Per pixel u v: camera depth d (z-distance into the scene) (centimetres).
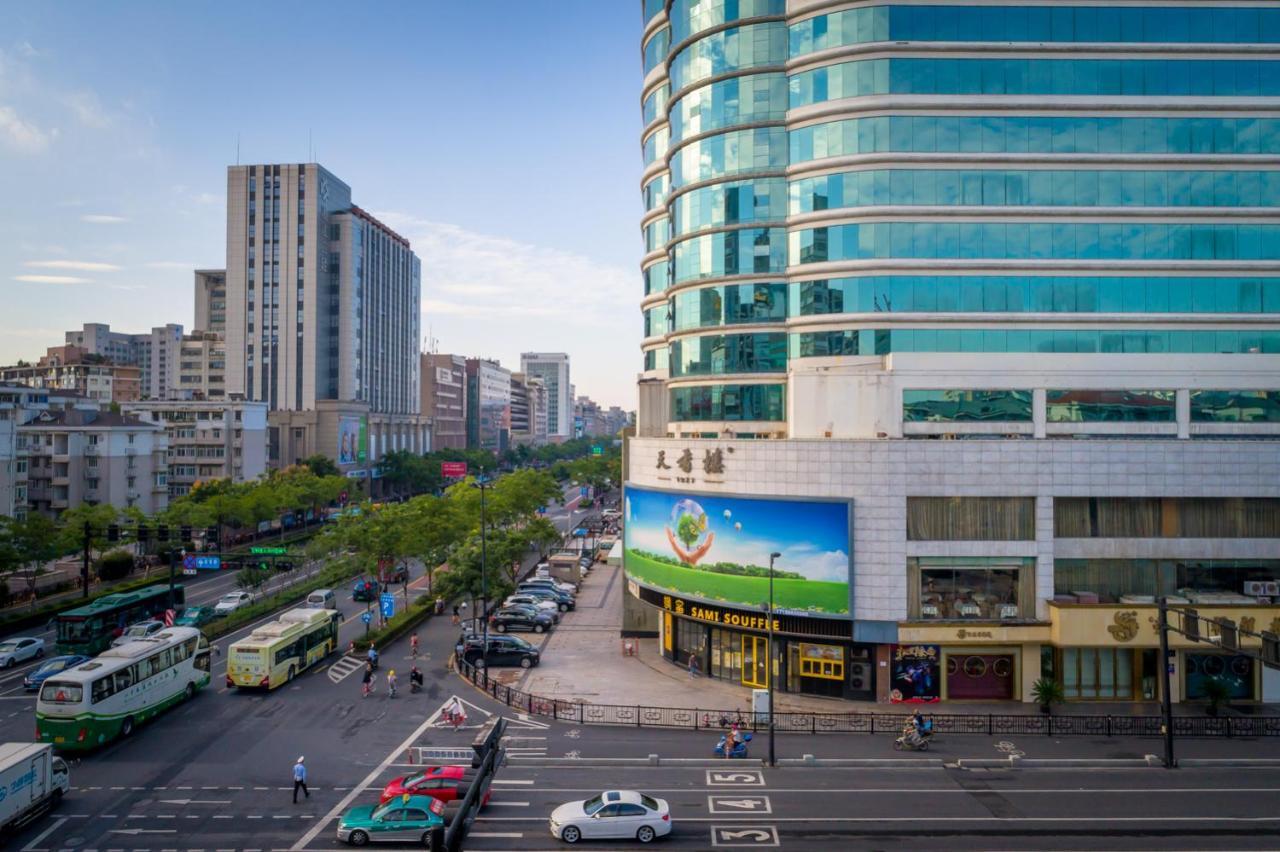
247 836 3055
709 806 3347
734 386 5694
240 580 7219
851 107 5344
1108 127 5294
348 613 7238
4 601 7075
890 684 4741
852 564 4709
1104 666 4784
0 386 10819
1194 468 4725
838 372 5088
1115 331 5275
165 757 3878
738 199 5728
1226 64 5281
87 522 7338
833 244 5419
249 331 15725
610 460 18238
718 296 5791
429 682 5184
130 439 10669
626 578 6228
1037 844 2994
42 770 3222
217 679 5231
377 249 17912
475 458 19812
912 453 4703
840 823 3178
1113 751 3997
